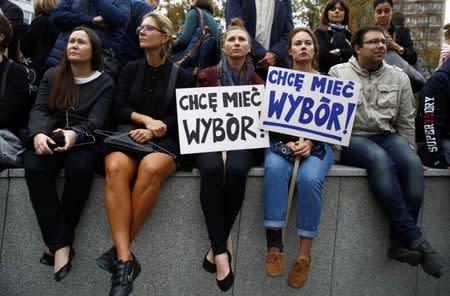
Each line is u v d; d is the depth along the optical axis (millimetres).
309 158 3182
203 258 3201
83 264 3119
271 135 3377
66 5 3994
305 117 3293
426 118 3756
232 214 3047
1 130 3125
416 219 3465
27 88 3330
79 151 2988
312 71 3553
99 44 3293
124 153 2992
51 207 2885
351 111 3328
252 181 3213
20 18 4523
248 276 3285
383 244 3545
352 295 3504
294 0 12898
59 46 3951
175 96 3330
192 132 3168
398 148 3527
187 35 4215
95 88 3258
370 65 3680
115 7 3984
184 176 3131
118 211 2838
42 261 2965
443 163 3750
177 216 3154
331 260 3420
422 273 3738
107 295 3148
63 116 3150
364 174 3414
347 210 3412
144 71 3387
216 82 3430
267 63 4066
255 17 4219
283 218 3049
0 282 3094
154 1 5191
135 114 3264
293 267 3068
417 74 4488
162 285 3188
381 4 4562
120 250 2766
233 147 3184
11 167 3082
